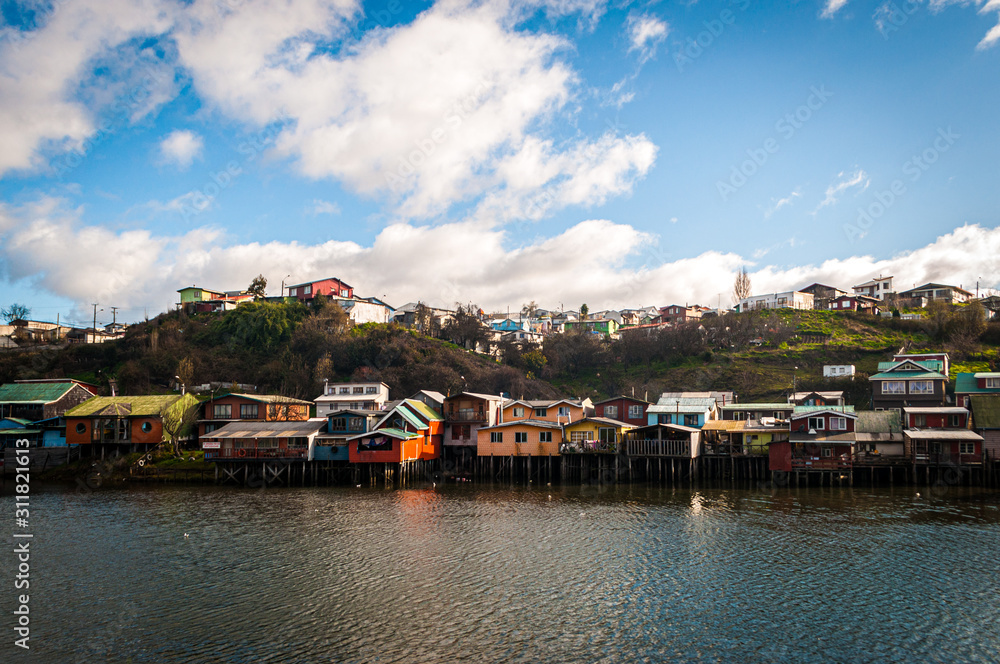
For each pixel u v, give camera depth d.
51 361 108.94
